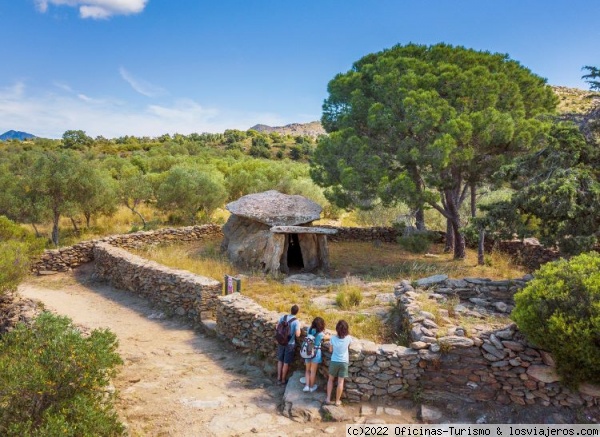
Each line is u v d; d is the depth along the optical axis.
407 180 14.58
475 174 16.41
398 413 6.63
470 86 15.29
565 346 5.94
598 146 10.74
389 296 12.13
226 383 8.05
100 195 24.66
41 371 5.51
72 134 92.19
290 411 6.70
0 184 23.56
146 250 20.77
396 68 16.22
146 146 88.19
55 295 15.76
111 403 6.21
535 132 14.81
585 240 9.84
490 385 6.68
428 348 7.03
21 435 4.84
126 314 13.51
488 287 11.52
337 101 19.31
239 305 10.37
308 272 17.31
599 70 10.23
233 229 19.97
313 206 19.28
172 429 6.17
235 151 79.19
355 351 7.04
